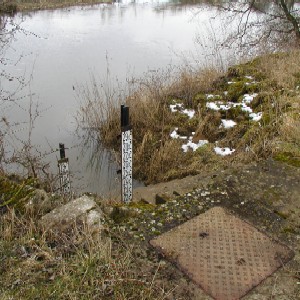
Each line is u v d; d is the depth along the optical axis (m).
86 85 10.88
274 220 3.15
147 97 8.59
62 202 3.47
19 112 9.27
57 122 8.84
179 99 8.72
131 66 12.70
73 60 13.54
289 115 5.21
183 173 6.12
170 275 2.57
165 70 11.62
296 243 2.89
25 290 2.37
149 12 23.44
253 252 2.78
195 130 7.48
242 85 8.17
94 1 26.42
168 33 17.66
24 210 3.18
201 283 2.51
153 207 3.45
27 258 2.64
